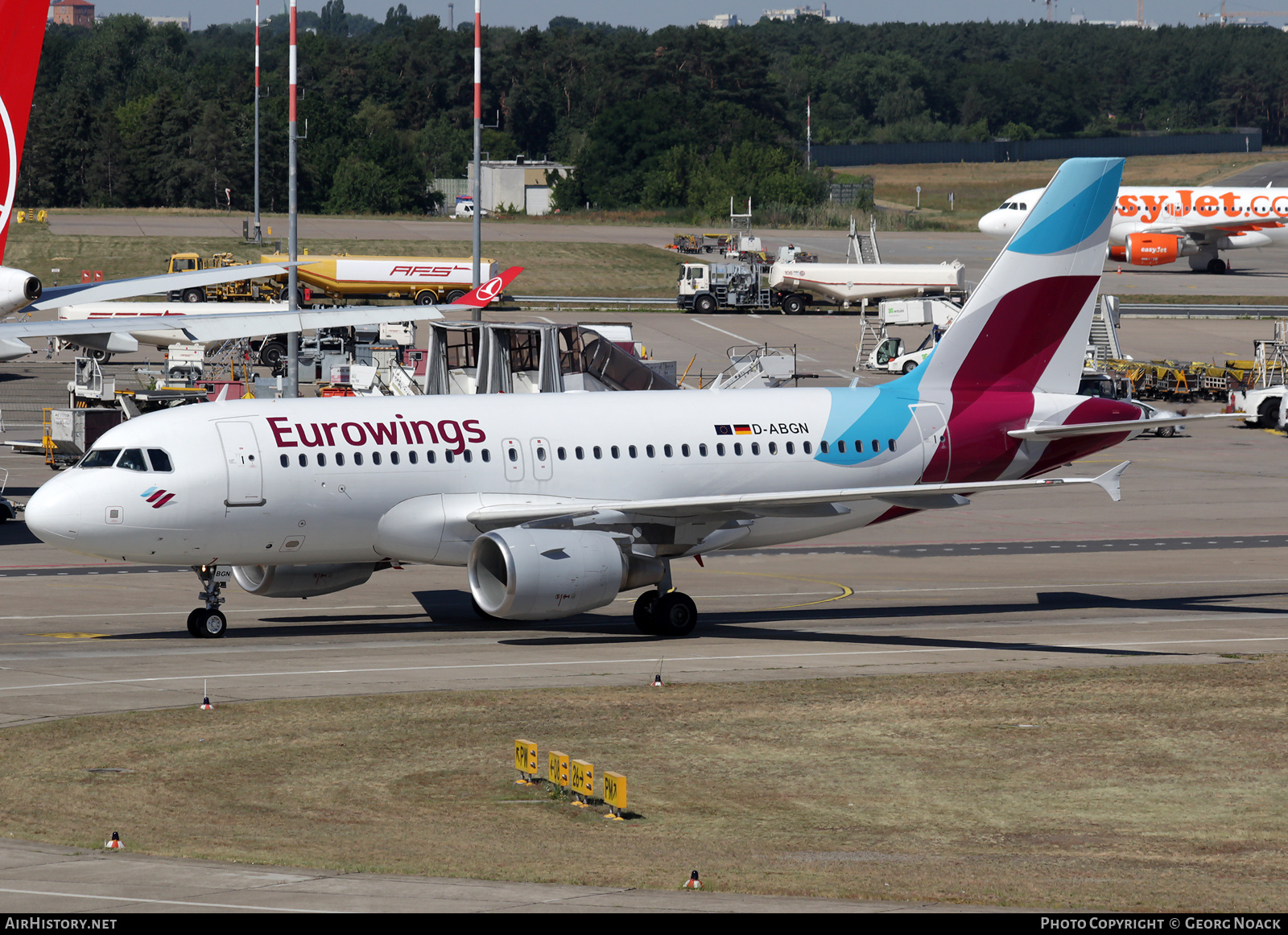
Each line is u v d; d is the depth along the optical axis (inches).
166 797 3417.8
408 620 6038.4
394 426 5634.8
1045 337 6515.8
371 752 3860.7
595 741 4015.8
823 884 2765.7
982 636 5708.7
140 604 6323.8
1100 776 3747.5
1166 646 5487.2
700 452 6003.9
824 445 6176.2
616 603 6565.0
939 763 3853.3
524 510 5595.5
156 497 5270.7
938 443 6318.9
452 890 2613.2
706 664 5088.6
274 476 5403.5
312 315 6796.3
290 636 5590.6
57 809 3299.7
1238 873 2947.8
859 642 5575.8
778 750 3959.2
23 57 5757.9
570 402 5974.4
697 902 2568.9
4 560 7539.4
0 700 4355.3
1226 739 4119.1
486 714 4279.0
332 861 2876.5
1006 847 3134.8
